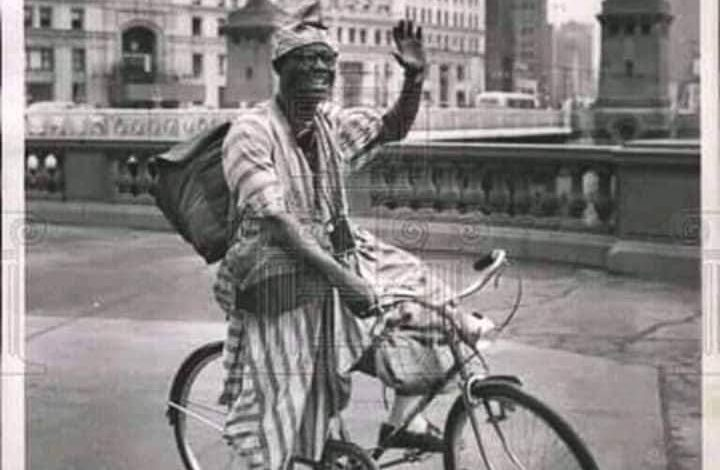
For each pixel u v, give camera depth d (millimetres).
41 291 3779
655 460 2980
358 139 3107
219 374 3143
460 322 2812
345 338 2807
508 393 2650
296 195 2791
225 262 2904
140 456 3125
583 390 3162
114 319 3656
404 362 2771
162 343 3461
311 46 2803
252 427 2830
